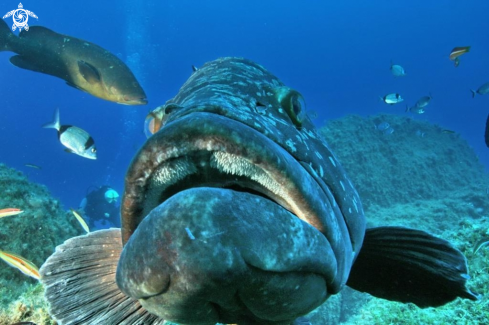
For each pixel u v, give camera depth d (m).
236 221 1.32
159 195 1.64
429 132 21.28
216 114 1.62
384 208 15.91
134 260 1.36
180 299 1.38
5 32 7.12
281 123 2.15
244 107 2.07
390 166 17.56
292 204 1.65
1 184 6.60
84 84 7.11
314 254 1.54
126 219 1.66
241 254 1.30
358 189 16.27
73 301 2.73
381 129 17.52
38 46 7.02
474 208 15.29
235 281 1.34
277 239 1.39
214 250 1.27
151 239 1.32
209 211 1.30
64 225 7.30
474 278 4.69
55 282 2.76
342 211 2.31
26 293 3.93
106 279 2.83
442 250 3.00
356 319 5.54
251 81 2.43
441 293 3.08
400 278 3.24
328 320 9.12
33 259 6.25
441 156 19.58
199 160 1.55
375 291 3.40
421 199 16.91
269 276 1.39
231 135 1.46
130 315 2.73
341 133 17.94
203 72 2.71
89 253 2.90
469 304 4.19
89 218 16.80
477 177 20.20
